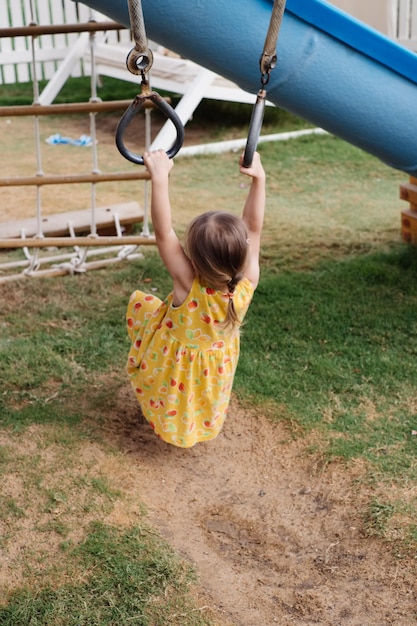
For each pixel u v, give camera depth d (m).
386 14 8.50
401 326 4.35
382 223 5.90
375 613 2.60
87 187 6.73
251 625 2.53
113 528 2.90
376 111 3.81
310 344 4.18
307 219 5.98
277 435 3.48
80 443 3.38
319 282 4.88
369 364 3.99
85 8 9.82
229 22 3.45
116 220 5.30
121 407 3.66
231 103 9.28
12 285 4.77
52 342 4.15
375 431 3.48
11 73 10.29
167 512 3.03
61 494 3.06
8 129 8.54
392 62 3.71
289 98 3.78
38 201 4.64
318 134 8.23
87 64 9.67
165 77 7.80
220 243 2.85
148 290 4.77
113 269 5.04
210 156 7.56
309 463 3.31
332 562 2.82
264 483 3.22
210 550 2.85
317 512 3.06
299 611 2.60
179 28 3.43
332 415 3.60
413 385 3.82
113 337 4.24
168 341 3.12
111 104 4.45
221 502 3.11
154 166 2.90
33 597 2.59
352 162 7.45
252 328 4.32
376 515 2.99
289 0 3.50
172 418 3.21
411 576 2.74
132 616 2.53
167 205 2.96
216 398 3.21
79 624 2.49
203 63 3.66
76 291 4.73
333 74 3.67
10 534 2.86
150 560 2.75
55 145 7.97
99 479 3.16
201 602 2.60
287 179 6.96
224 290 3.00
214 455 3.38
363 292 4.74
